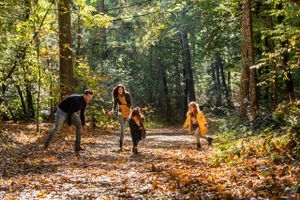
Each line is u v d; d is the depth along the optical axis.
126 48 41.03
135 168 8.84
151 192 6.25
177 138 19.06
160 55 47.84
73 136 15.68
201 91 62.59
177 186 6.53
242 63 15.96
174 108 53.88
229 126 16.73
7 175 7.87
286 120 9.54
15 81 18.38
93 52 33.41
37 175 7.99
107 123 23.89
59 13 19.42
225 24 22.33
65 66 20.14
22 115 21.55
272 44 17.11
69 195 6.24
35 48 17.33
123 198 5.95
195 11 28.61
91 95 11.67
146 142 16.44
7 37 16.34
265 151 8.40
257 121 13.73
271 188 5.59
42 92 21.44
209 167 8.32
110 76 29.25
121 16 39.19
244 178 6.54
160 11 28.25
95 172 8.28
